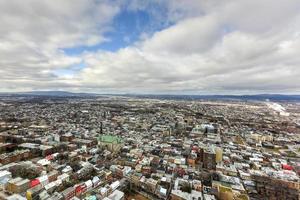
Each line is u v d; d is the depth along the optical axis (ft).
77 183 440.04
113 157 632.79
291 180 463.01
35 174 458.09
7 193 392.88
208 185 453.99
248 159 647.97
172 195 399.24
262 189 435.12
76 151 653.71
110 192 408.87
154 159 592.19
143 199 408.26
